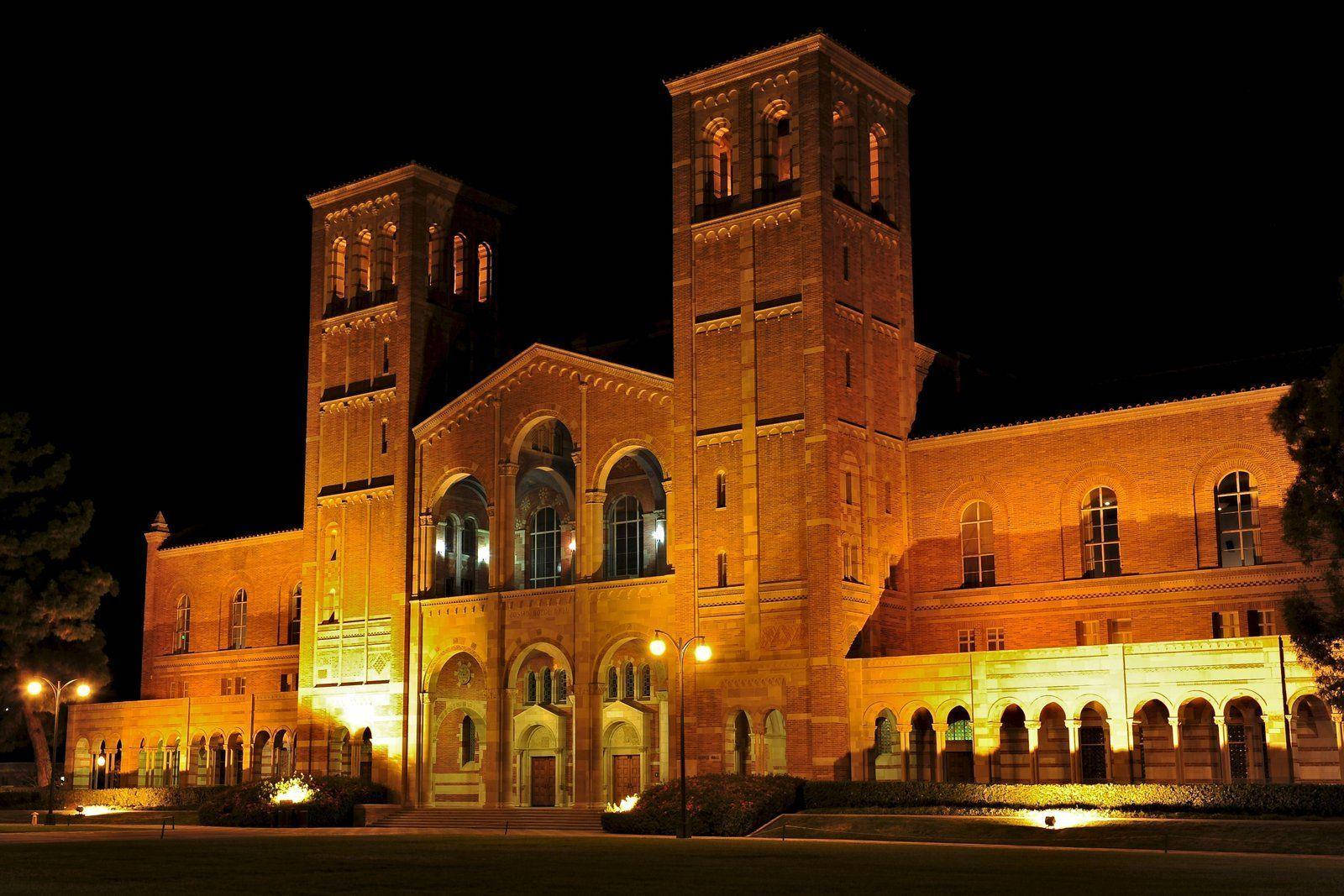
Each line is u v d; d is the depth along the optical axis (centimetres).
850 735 6025
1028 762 6250
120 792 8200
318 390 8231
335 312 8250
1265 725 5097
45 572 9125
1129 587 6059
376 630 7700
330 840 5200
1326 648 4819
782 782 5775
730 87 6744
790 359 6350
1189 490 5984
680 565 6538
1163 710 5934
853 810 5656
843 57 6662
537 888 3105
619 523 7212
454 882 3275
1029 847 4625
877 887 3147
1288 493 4909
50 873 3519
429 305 7994
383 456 7875
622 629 6756
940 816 5359
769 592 6247
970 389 7412
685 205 6781
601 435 6962
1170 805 5028
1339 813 4700
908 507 6694
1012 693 5634
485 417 7456
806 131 6469
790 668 6134
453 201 8262
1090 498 6253
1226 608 5825
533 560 7638
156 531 9712
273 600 9000
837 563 6153
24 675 8631
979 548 6525
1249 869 3653
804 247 6372
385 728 7538
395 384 7862
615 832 5719
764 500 6328
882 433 6588
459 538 7788
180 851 4397
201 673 9269
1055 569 6278
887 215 6900
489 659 7225
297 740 7900
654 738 6725
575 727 6831
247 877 3416
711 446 6525
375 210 8200
